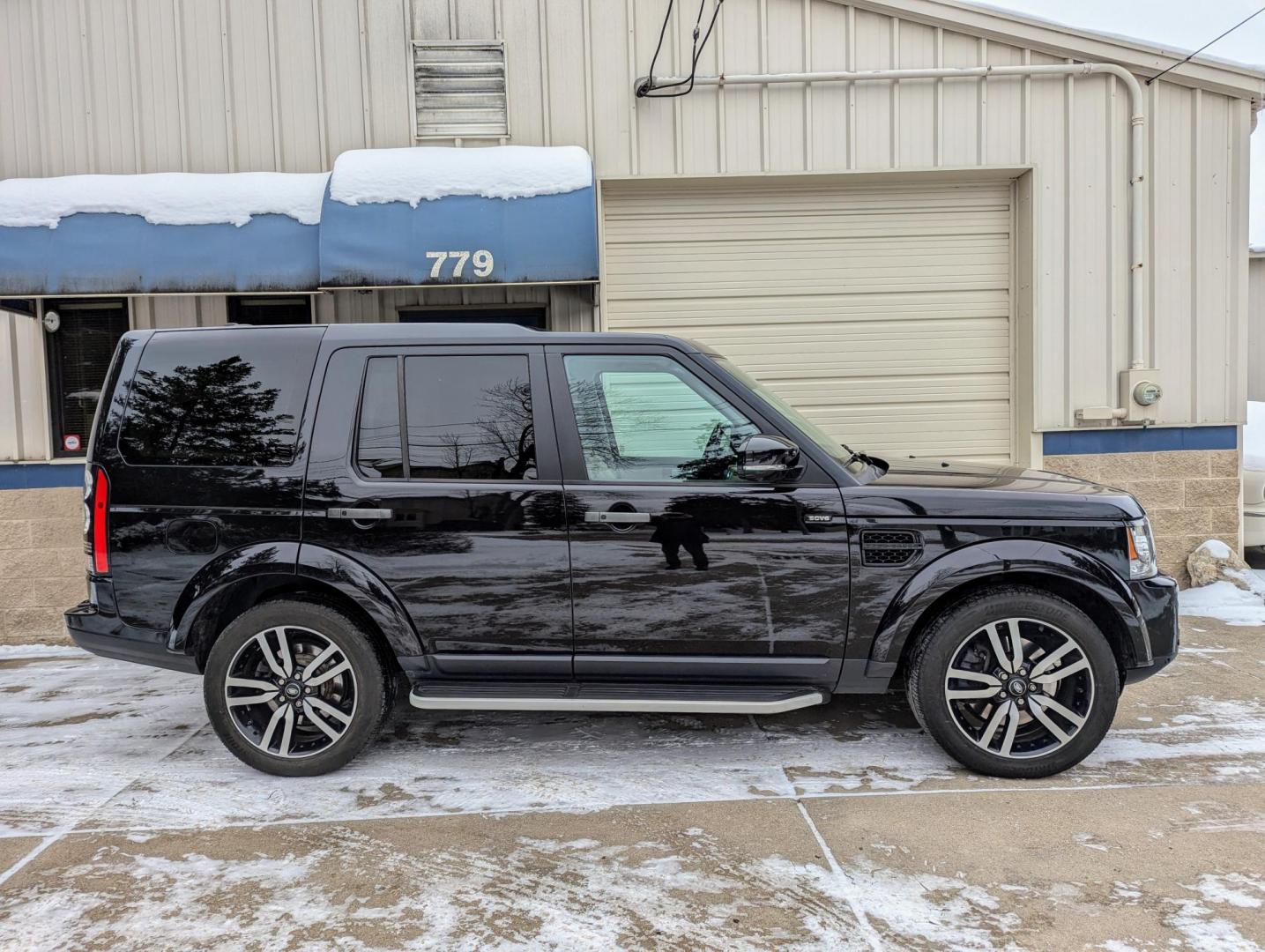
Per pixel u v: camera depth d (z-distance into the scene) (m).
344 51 6.55
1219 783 3.54
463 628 3.59
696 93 6.70
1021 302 6.96
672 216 6.95
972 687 3.56
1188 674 4.94
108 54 6.47
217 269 5.75
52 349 6.46
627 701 3.49
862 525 3.50
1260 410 8.55
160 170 6.54
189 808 3.42
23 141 6.49
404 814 3.34
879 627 3.52
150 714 4.65
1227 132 6.72
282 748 3.66
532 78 6.65
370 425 3.64
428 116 6.62
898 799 3.41
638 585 3.55
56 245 5.65
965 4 6.60
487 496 3.56
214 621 3.72
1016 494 3.53
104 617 3.70
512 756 3.90
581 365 3.67
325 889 2.80
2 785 3.69
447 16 6.59
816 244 7.00
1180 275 6.81
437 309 6.70
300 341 3.71
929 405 7.08
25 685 5.25
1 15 6.41
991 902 2.69
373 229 5.68
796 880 2.82
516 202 5.79
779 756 3.86
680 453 3.63
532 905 2.70
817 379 7.07
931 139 6.75
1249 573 6.64
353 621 3.66
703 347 3.93
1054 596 3.49
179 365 3.73
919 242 7.00
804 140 6.73
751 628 3.56
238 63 6.53
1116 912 2.62
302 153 6.58
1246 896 2.70
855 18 6.68
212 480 3.63
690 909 2.67
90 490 3.72
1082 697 3.51
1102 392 6.86
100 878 2.90
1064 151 6.76
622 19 6.63
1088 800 3.38
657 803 3.40
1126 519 3.49
